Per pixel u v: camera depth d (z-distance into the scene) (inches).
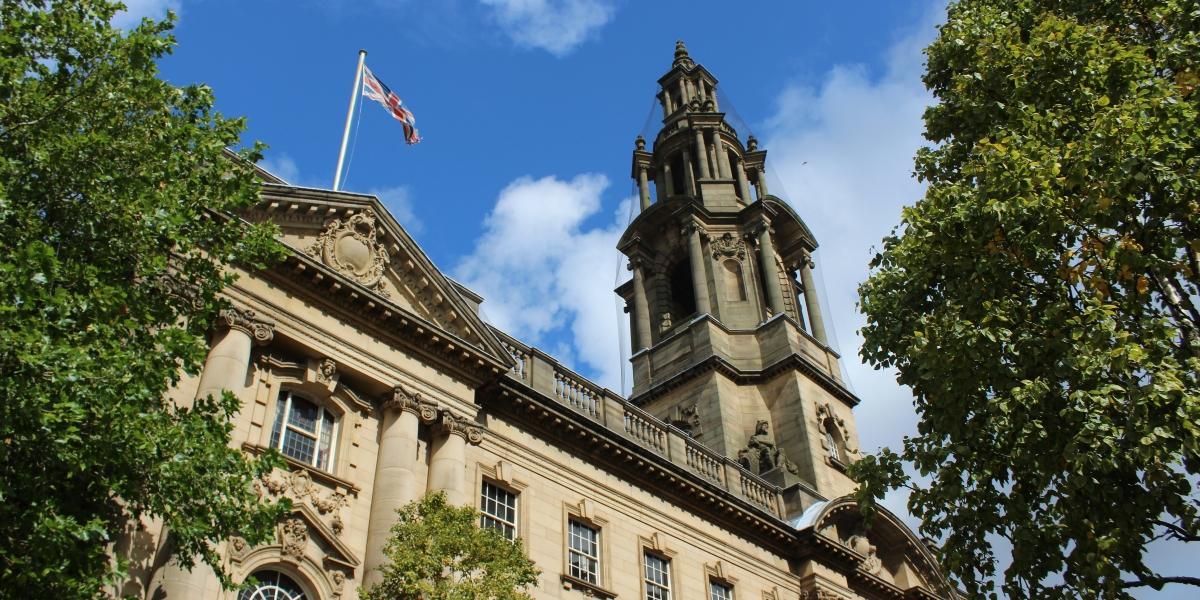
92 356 541.0
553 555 1066.1
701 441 1678.2
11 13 625.6
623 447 1206.9
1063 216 658.8
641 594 1151.0
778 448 1614.2
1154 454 564.7
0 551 471.8
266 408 868.6
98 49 644.1
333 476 883.4
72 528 484.7
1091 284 660.1
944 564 714.8
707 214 2018.9
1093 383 618.8
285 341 901.2
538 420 1132.5
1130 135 625.3
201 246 766.5
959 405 705.6
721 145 2226.9
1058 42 741.9
